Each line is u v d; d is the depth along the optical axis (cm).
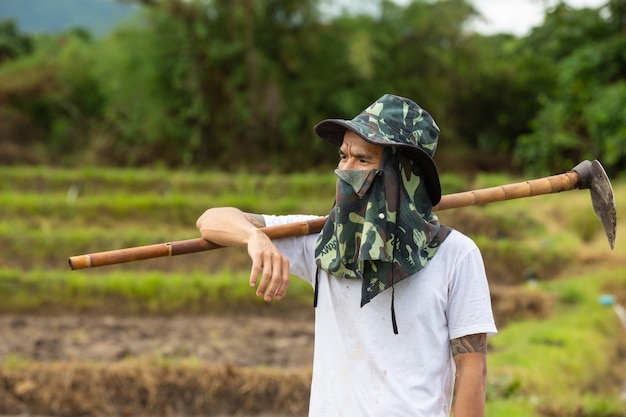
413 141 272
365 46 1992
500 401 707
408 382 267
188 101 2050
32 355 922
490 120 2389
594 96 2081
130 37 2042
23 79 2353
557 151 2116
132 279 1173
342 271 273
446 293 272
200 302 1167
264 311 1170
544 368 798
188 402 782
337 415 271
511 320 1119
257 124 2041
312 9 2066
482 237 1398
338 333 276
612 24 2184
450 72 2178
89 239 1352
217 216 291
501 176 1894
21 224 1458
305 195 1727
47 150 2234
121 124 2142
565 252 1372
